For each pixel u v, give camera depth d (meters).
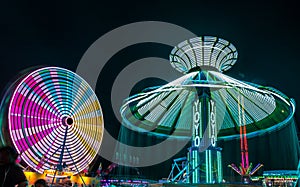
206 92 22.92
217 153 21.27
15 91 14.23
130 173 36.19
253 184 13.48
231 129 29.61
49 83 15.58
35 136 14.35
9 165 5.61
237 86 22.47
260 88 22.84
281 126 25.98
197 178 20.39
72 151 15.17
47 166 14.33
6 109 13.83
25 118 14.30
